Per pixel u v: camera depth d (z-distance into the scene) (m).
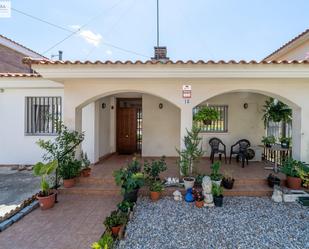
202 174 6.27
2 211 4.67
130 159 9.23
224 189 5.90
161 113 9.70
